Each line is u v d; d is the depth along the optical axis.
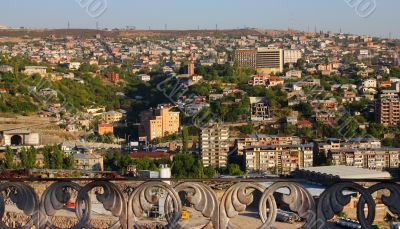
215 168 71.38
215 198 6.06
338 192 5.99
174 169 60.22
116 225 6.12
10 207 8.61
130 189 6.35
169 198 6.07
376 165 69.50
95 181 6.14
